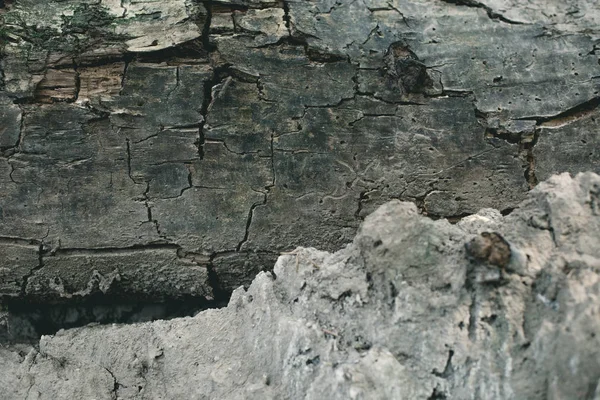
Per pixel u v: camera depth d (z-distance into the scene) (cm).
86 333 204
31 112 204
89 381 188
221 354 182
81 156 206
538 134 214
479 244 153
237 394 169
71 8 210
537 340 145
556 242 158
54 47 206
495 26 223
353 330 164
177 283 215
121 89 207
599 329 139
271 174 211
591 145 214
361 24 218
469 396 148
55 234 208
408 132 213
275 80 211
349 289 167
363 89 213
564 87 217
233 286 219
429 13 223
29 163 205
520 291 152
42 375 192
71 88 206
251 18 214
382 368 150
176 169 209
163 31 209
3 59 205
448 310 155
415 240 162
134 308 224
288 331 168
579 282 147
